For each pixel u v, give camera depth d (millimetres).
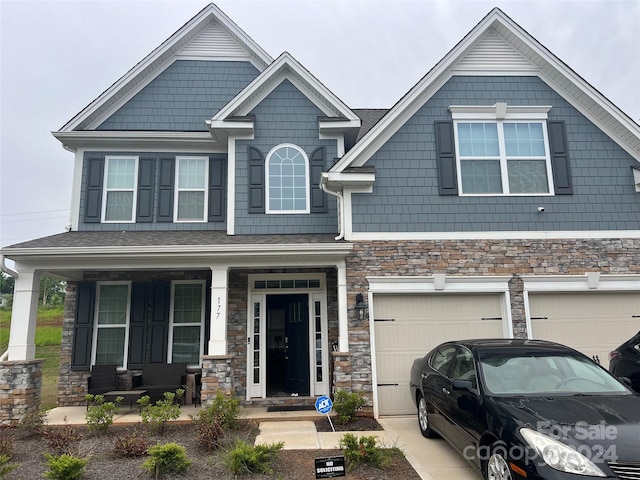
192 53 11961
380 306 8992
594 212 9445
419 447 6422
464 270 9086
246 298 10172
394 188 9367
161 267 8820
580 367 5531
